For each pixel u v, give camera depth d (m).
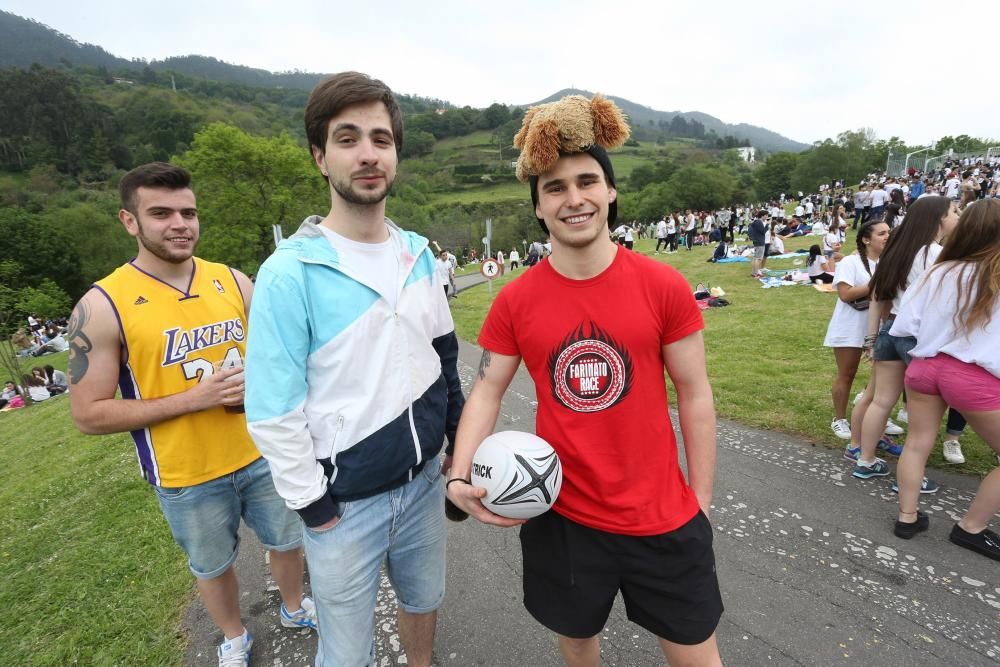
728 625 2.50
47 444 7.43
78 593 3.09
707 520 1.67
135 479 4.70
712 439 1.65
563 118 1.37
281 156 34.47
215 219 33.81
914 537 3.01
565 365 1.59
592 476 1.61
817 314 8.58
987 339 2.47
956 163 44.47
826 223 21.41
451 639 2.56
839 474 3.76
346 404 1.67
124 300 2.01
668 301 1.54
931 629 2.39
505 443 1.65
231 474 2.16
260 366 1.54
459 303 15.74
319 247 1.62
